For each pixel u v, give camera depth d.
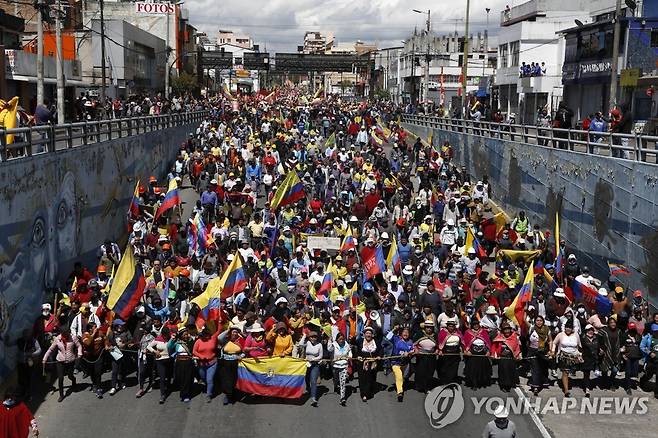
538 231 27.92
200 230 24.06
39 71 28.05
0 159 17.98
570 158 28.45
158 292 19.41
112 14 92.00
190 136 50.69
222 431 15.00
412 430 15.16
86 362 16.45
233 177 32.06
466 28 49.66
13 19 43.28
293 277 20.98
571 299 20.53
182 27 102.06
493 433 12.24
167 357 16.22
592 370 17.23
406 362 17.30
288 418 15.66
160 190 30.27
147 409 15.98
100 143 27.30
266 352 16.61
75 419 15.45
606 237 25.27
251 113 62.34
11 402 12.67
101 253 23.69
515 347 16.92
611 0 52.62
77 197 24.27
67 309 17.28
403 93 107.69
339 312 17.30
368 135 51.28
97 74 59.81
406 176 36.47
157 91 81.56
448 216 30.14
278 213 27.44
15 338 18.22
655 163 22.42
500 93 69.94
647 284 22.38
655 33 41.00
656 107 36.97
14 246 18.42
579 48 48.44
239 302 18.30
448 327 16.88
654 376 18.22
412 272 21.52
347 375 16.81
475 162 42.00
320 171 34.56
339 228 26.50
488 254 28.22
